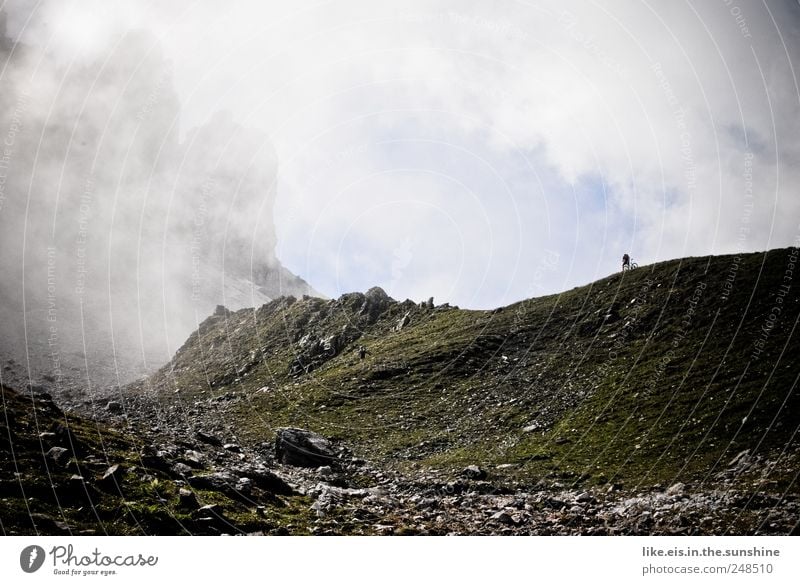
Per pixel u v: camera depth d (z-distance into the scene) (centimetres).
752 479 2180
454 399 5088
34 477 1357
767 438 2681
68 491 1351
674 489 2223
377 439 4338
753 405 3094
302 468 3053
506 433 4128
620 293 6194
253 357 8481
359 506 1998
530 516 2038
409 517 1956
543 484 2833
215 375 8125
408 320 8306
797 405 2938
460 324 7175
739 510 1791
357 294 9462
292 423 4797
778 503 1808
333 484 2692
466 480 2942
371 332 8331
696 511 1833
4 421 1609
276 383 7069
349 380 5922
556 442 3628
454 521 1958
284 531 1484
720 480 2292
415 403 5147
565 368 5125
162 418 4625
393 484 2850
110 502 1366
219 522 1427
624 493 2398
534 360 5538
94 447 1703
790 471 2148
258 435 4331
